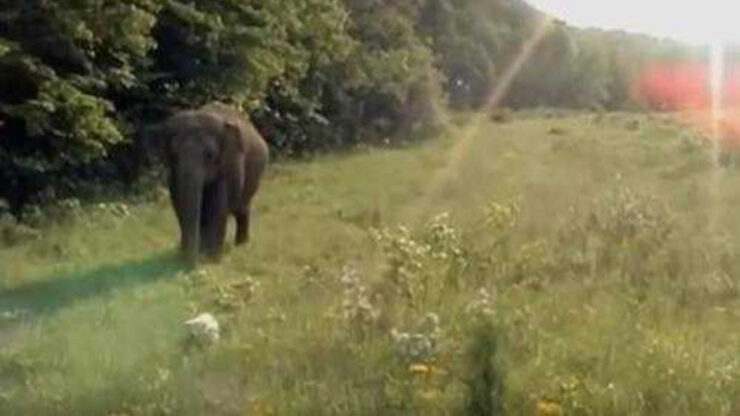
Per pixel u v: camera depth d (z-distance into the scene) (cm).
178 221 1595
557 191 2045
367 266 1331
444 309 1030
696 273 1255
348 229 1728
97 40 1878
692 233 1519
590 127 3769
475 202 1986
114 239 1590
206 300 1216
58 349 985
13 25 1789
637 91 7094
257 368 891
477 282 1173
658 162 2528
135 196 2042
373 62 3466
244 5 2486
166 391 827
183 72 2373
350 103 3347
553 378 825
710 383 824
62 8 1792
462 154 3017
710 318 1086
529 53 6366
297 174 2530
